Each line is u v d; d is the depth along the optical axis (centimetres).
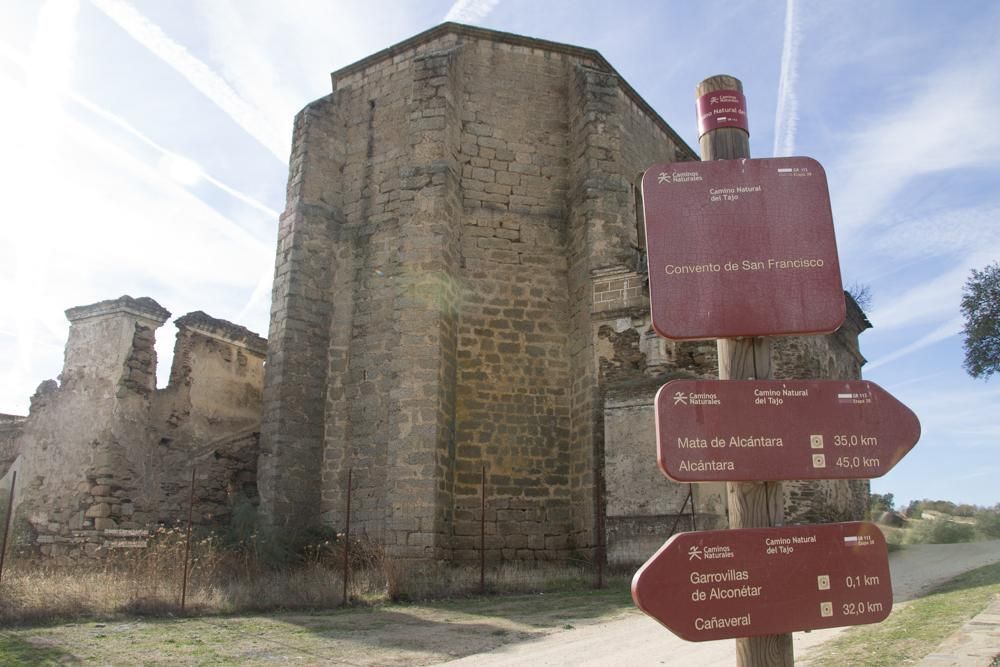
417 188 1698
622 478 1458
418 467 1518
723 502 1376
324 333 1789
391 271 1780
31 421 1766
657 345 1577
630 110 2030
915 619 768
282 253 1812
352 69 2000
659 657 723
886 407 359
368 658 755
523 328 1780
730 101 413
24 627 888
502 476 1678
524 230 1838
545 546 1661
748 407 356
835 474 351
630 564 1403
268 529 1557
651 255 381
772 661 348
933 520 2903
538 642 830
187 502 1711
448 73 1775
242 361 2008
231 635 869
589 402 1648
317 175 1862
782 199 382
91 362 1719
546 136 1916
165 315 1773
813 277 373
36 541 1642
